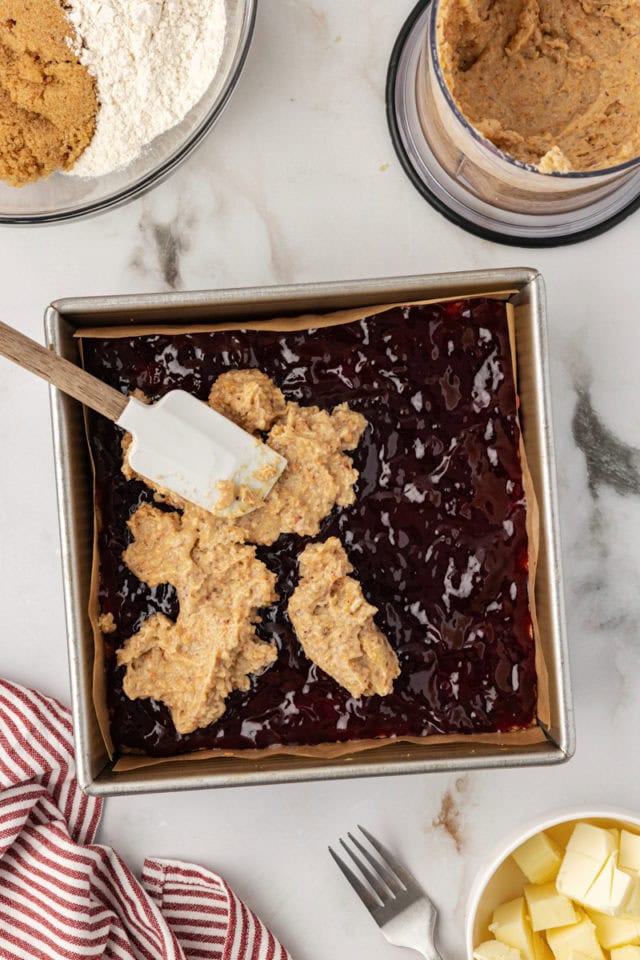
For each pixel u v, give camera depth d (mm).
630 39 737
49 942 778
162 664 728
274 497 723
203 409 705
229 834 807
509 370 738
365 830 798
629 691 810
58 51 744
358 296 724
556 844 802
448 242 800
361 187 800
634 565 808
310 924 807
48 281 796
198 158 797
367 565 736
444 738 735
